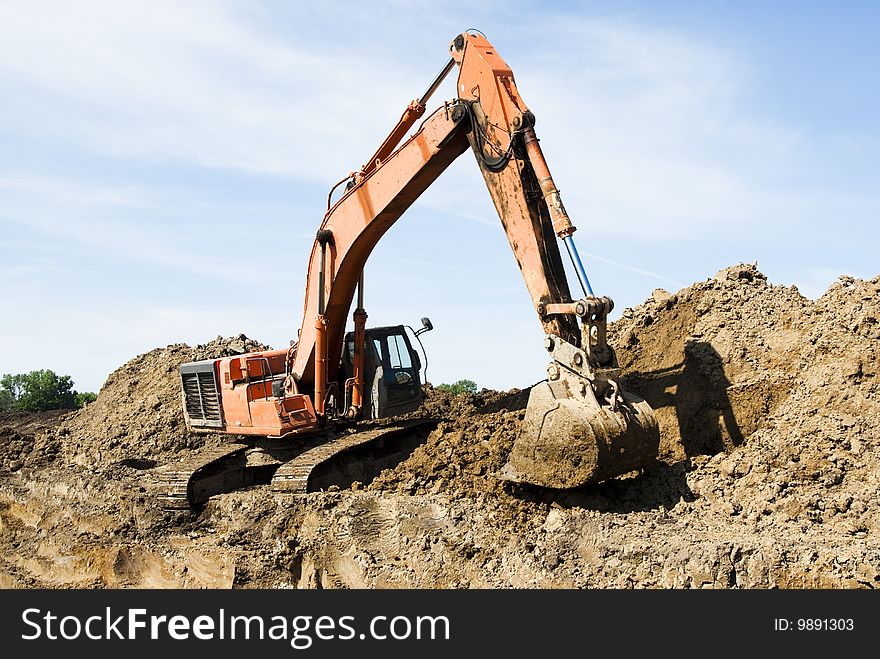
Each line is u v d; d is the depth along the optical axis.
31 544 14.55
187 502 12.52
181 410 18.77
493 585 9.61
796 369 12.17
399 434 13.69
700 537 8.99
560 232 9.81
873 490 9.56
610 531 9.37
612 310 9.86
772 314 13.59
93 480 14.73
